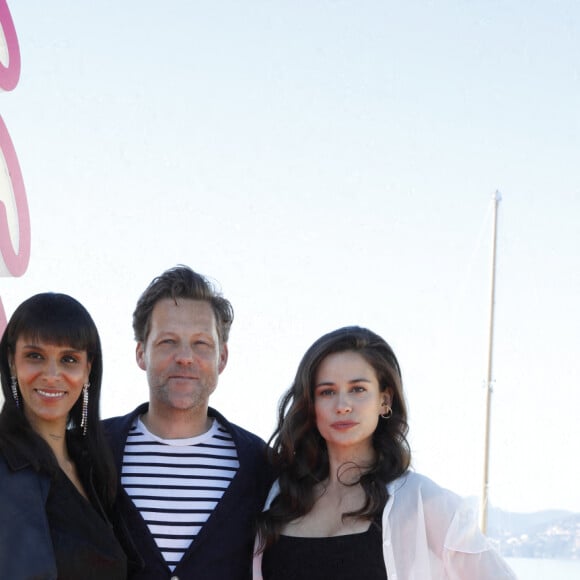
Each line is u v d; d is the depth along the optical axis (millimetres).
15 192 4961
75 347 2719
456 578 2939
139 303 3242
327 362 3076
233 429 3201
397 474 3021
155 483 3018
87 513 2637
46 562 2459
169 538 2924
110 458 2832
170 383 3096
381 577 2838
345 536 2887
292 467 3088
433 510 2969
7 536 2463
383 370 3088
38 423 2732
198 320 3154
